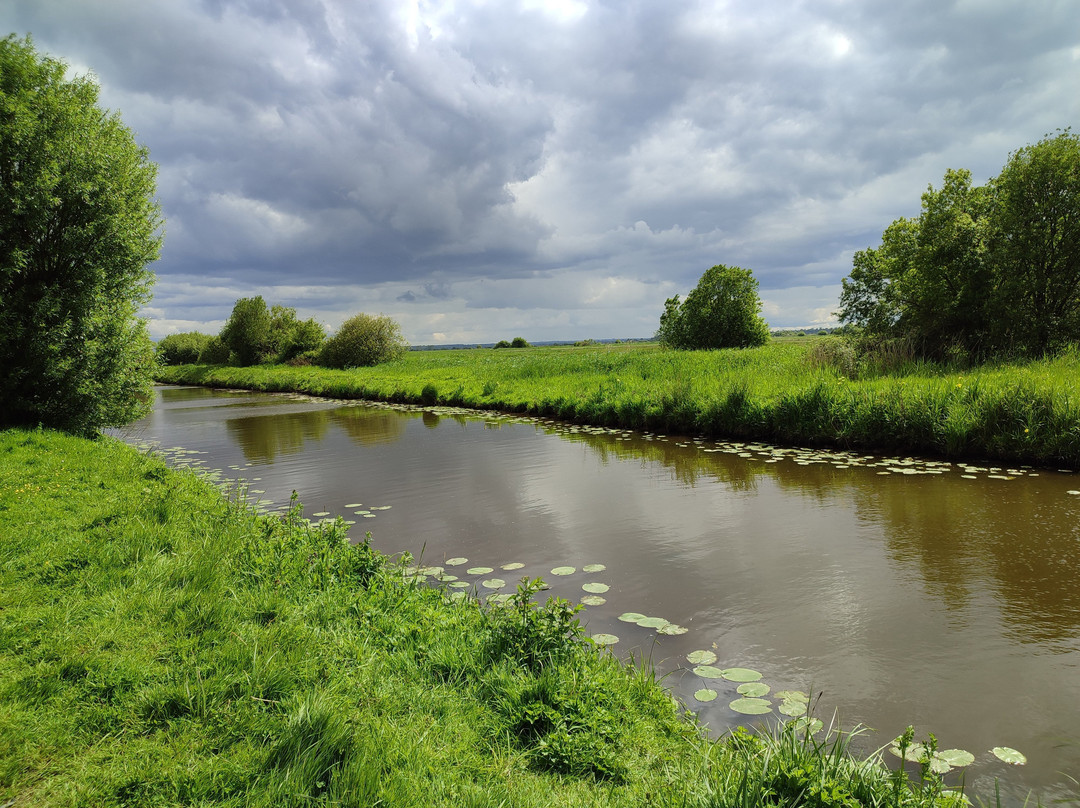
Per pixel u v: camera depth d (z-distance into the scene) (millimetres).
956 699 3213
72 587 3998
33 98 11195
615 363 22266
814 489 7613
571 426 13656
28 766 2271
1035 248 13414
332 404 22344
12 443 9023
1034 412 8305
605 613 4371
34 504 5914
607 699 2885
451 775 2307
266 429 15586
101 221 11594
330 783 2191
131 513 5668
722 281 30109
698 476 8594
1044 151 13258
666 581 4934
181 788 2164
